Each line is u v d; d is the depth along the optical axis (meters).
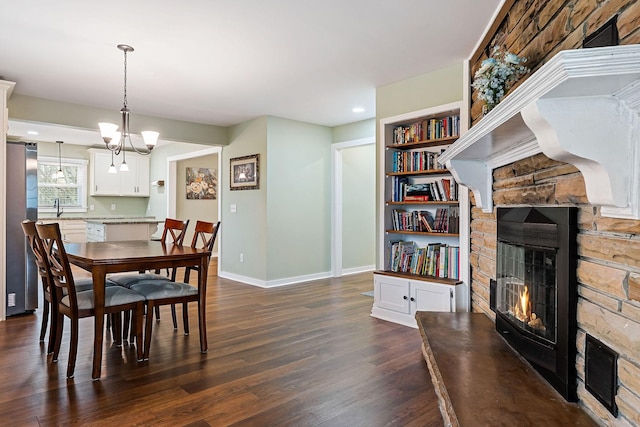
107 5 2.51
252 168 5.67
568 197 1.54
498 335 2.26
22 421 2.00
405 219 4.00
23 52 3.25
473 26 2.82
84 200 8.16
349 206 6.57
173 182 7.93
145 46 3.14
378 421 2.03
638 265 1.15
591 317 1.38
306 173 5.92
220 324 3.70
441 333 2.31
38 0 2.44
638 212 1.14
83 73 3.75
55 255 2.96
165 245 3.66
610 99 1.16
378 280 3.94
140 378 2.51
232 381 2.48
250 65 3.56
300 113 5.34
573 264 1.49
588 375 1.40
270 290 5.22
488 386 1.61
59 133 6.62
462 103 3.46
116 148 3.75
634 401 1.16
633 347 1.17
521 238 1.88
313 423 2.01
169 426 1.97
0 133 3.68
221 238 6.29
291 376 2.56
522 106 1.25
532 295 1.80
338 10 2.59
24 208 3.99
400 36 2.97
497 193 2.40
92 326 3.62
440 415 2.09
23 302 3.97
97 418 2.03
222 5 2.51
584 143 1.17
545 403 1.47
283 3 2.49
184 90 4.30
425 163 3.78
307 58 3.40
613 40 1.28
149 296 2.80
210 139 6.03
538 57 1.93
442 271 3.60
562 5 1.67
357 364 2.77
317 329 3.55
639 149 1.14
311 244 5.99
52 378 2.49
